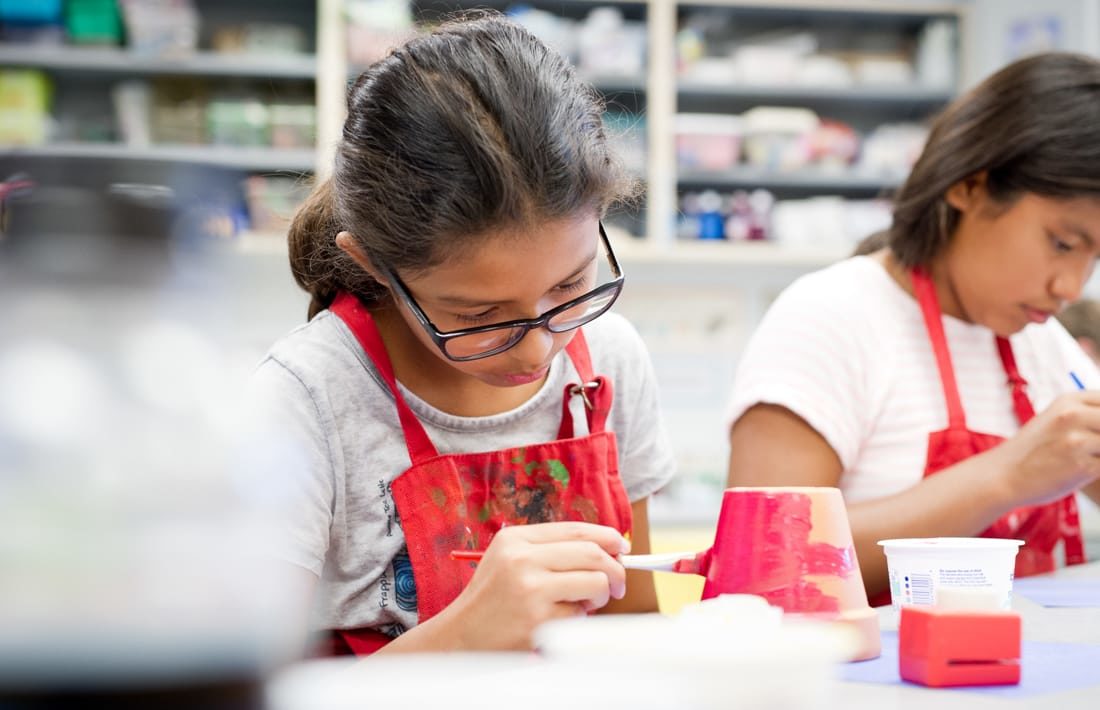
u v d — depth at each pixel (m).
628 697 0.49
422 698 0.49
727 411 1.59
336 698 0.49
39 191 0.43
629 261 4.00
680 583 1.67
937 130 1.57
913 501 1.39
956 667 0.78
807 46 4.08
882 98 4.14
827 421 1.50
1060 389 1.77
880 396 1.57
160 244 0.42
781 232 4.01
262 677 0.38
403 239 1.06
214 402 0.41
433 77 1.09
